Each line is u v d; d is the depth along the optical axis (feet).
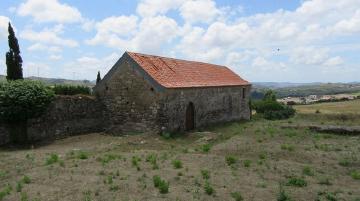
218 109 113.80
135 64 89.71
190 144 77.41
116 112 93.56
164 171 50.52
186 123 96.02
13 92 73.46
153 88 87.04
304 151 64.54
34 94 75.46
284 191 40.70
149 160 57.21
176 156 60.85
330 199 38.81
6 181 47.50
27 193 41.55
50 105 82.33
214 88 110.01
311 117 132.67
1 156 63.98
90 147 74.02
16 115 73.72
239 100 130.52
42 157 62.64
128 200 38.73
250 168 52.60
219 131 96.43
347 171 51.57
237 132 90.79
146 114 88.53
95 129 94.22
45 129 81.82
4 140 75.61
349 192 41.34
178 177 47.14
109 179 45.37
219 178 46.88
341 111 162.81
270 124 107.76
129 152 66.28
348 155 61.36
